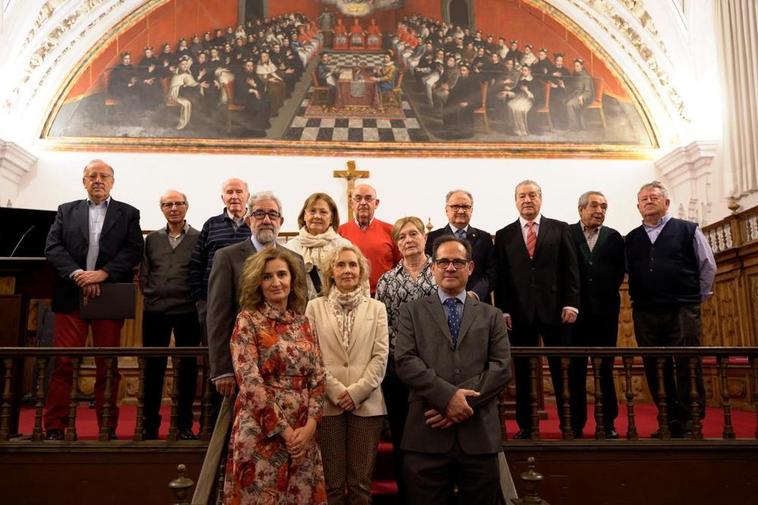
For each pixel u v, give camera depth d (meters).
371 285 4.46
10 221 5.54
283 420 2.85
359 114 10.22
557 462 4.05
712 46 9.57
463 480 3.16
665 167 10.14
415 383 3.20
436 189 10.05
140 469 3.91
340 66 10.38
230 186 4.55
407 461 3.23
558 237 4.34
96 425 4.97
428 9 10.66
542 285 4.28
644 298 4.45
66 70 9.87
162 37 10.20
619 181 10.28
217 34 10.30
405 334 3.40
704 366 6.80
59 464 3.91
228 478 2.94
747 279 7.43
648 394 7.14
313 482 2.91
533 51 10.67
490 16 10.70
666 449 4.10
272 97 10.16
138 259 4.36
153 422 4.21
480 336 3.34
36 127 9.70
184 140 9.85
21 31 8.80
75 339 4.20
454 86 10.43
